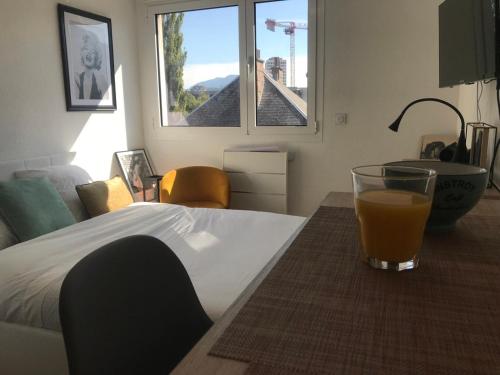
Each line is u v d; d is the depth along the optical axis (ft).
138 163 12.44
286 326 1.92
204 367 1.66
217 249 6.24
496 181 5.14
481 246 2.80
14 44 8.60
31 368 5.18
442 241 2.91
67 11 9.77
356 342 1.78
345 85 10.81
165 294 3.08
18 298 5.14
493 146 5.25
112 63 11.38
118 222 7.45
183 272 3.32
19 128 8.81
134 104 12.51
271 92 11.64
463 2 5.76
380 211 2.32
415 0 9.95
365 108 10.76
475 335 1.80
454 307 2.03
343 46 10.64
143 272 3.01
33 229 7.20
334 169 11.32
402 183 2.47
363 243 2.53
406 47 10.19
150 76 12.56
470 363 1.62
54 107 9.64
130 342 2.73
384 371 1.59
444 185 2.79
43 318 5.01
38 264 5.58
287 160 11.29
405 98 10.41
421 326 1.88
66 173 9.07
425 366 1.61
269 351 1.74
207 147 12.41
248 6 11.26
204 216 7.84
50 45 9.44
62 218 7.86
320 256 2.71
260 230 7.04
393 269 2.45
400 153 10.69
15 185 7.41
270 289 2.28
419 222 2.34
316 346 1.77
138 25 12.39
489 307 2.03
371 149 10.91
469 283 2.27
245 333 1.88
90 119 10.80
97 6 10.81
